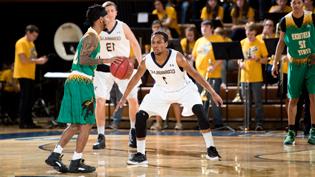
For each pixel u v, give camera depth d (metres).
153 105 9.88
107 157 10.61
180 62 9.67
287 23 12.22
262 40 17.08
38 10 24.39
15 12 24.45
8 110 21.25
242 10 20.66
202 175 8.34
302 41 12.20
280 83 16.56
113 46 12.08
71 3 24.03
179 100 10.05
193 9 21.91
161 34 9.66
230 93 19.59
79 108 8.72
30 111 19.12
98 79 12.05
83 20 24.22
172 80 9.85
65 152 11.30
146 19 20.55
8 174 8.58
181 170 8.87
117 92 15.21
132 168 9.15
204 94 17.33
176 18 21.28
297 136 14.99
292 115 12.74
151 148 12.05
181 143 13.16
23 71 18.73
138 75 9.97
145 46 18.38
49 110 22.42
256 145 12.55
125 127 19.05
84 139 8.81
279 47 12.52
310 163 9.55
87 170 8.72
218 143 13.03
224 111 19.09
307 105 15.13
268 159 10.10
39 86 22.27
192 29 18.69
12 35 24.70
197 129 18.12
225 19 21.50
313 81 12.40
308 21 12.14
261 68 17.19
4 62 24.81
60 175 8.48
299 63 12.34
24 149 12.00
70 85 8.79
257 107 17.33
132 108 12.30
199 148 12.03
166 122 18.39
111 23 12.02
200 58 17.45
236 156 10.55
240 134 15.83
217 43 16.33
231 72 20.09
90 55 8.74
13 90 21.25
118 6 22.55
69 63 23.89
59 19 24.47
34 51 19.05
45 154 11.10
